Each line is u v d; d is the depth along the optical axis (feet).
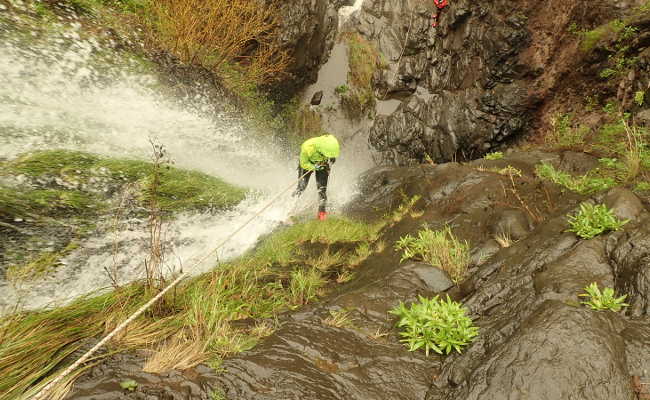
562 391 6.70
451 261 13.08
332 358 8.32
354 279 14.33
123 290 10.18
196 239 16.53
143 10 26.81
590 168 18.92
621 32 24.26
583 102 26.21
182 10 25.45
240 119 28.37
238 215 19.71
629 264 9.46
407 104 33.99
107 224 14.42
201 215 18.07
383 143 33.88
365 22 37.47
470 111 30.35
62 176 14.96
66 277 11.89
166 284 10.43
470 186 19.67
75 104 18.92
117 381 6.61
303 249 18.01
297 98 35.78
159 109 22.66
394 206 23.95
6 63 18.31
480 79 30.53
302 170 21.31
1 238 12.03
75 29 22.56
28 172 14.25
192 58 26.86
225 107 27.43
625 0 25.32
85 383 6.51
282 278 14.14
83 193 14.88
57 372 6.88
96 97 20.18
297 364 7.86
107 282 12.35
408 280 12.04
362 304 10.73
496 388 7.00
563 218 12.58
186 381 6.85
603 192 12.72
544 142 27.40
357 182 29.17
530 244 12.04
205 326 8.70
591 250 10.27
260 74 30.96
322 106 35.70
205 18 26.45
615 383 6.79
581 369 6.91
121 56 23.30
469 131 30.17
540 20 28.25
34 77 18.65
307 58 34.78
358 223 22.35
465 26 31.78
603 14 25.85
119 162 17.04
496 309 9.95
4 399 6.36
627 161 16.75
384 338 9.37
